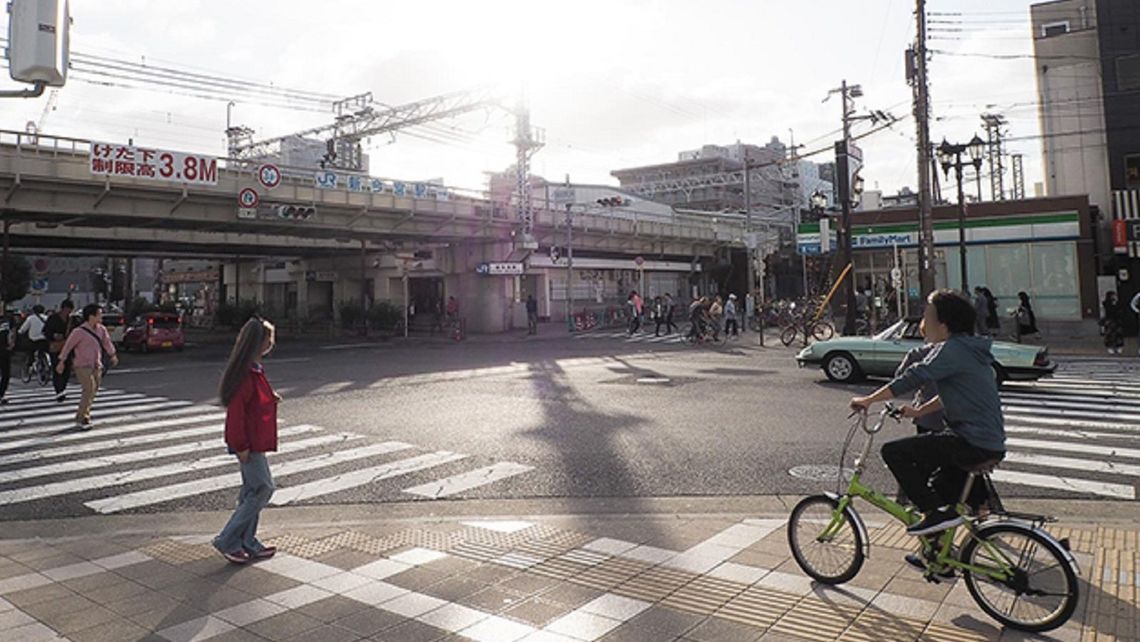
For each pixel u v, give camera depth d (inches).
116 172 865.5
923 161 801.6
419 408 468.8
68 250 1605.6
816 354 564.4
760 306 1186.6
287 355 975.6
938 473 158.1
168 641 140.6
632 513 232.4
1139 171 1110.4
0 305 974.4
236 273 2191.2
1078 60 1238.3
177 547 202.7
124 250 1605.6
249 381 189.5
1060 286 1113.4
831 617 147.1
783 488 261.0
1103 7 1136.8
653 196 3599.9
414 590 165.6
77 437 383.9
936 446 153.7
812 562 170.4
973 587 147.9
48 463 322.7
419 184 1254.3
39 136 820.0
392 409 466.6
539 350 976.9
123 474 301.6
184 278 2568.9
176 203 978.7
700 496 252.8
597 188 2421.3
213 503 258.8
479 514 237.8
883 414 167.8
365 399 515.8
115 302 2778.1
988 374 152.6
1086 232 1087.0
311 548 198.7
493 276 1526.8
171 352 1152.2
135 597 163.9
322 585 169.8
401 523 224.2
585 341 1159.0
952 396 152.9
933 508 153.7
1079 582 159.3
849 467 288.5
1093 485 259.4
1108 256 1161.4
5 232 979.3
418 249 1610.5
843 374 552.4
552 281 1813.5
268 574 178.1
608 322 1620.3
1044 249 1126.4
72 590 168.9
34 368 674.8
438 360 844.6
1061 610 136.7
